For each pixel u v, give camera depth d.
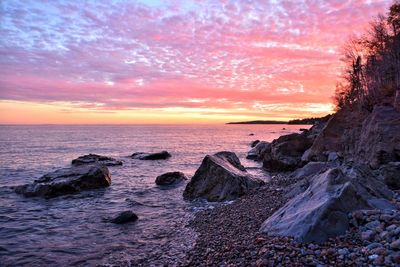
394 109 23.05
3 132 177.00
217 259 9.69
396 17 44.25
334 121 33.41
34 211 19.33
